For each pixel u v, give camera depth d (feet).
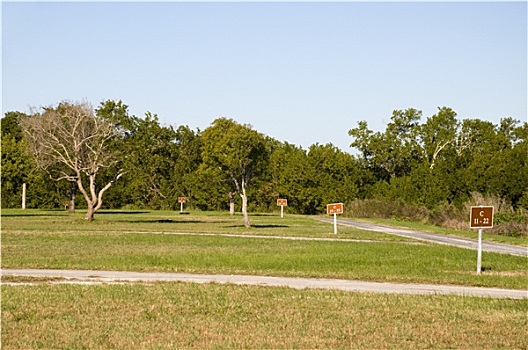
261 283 68.64
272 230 167.43
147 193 353.92
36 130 204.74
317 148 340.80
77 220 202.28
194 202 351.46
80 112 204.03
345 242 125.39
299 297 58.08
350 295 59.77
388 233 158.92
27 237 129.80
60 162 212.64
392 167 347.77
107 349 41.24
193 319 49.24
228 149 181.98
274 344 42.22
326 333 45.24
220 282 69.00
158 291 60.54
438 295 61.21
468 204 207.00
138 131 346.54
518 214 174.70
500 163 244.42
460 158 272.31
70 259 88.48
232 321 48.65
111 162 207.51
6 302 54.70
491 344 43.24
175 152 360.89
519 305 56.18
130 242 120.37
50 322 48.14
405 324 48.16
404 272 78.89
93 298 56.75
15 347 41.73
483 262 89.92
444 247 113.70
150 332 45.29
